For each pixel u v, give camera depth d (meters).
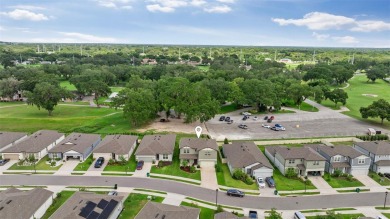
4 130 89.75
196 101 92.56
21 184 57.78
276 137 86.00
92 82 128.00
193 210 44.84
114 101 103.06
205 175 63.22
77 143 72.38
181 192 56.06
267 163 63.69
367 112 98.38
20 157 68.81
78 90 149.12
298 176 63.44
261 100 111.44
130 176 61.91
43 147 71.31
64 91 114.75
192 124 98.56
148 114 90.69
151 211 44.22
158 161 69.12
